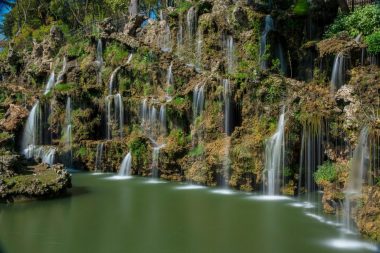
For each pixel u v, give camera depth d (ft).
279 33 80.69
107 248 39.29
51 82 108.88
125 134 88.94
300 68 77.25
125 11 156.35
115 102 90.58
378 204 39.47
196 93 75.82
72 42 118.42
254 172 61.77
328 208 49.11
